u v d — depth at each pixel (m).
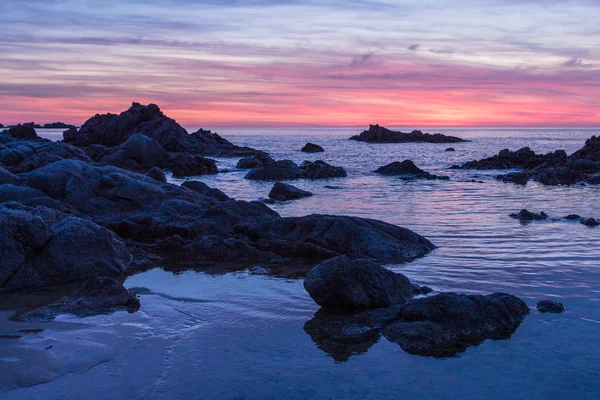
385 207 24.98
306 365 8.18
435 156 72.62
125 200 19.30
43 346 8.79
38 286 12.73
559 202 26.77
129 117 73.81
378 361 8.32
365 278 10.95
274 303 11.16
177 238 16.12
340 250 15.57
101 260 13.76
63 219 14.62
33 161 30.48
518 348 8.74
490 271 13.33
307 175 42.53
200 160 47.31
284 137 187.88
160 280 13.08
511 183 37.12
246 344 8.98
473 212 23.36
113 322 10.02
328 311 10.61
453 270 13.50
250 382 7.66
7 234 12.95
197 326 9.82
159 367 8.11
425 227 19.53
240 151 70.94
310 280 10.86
